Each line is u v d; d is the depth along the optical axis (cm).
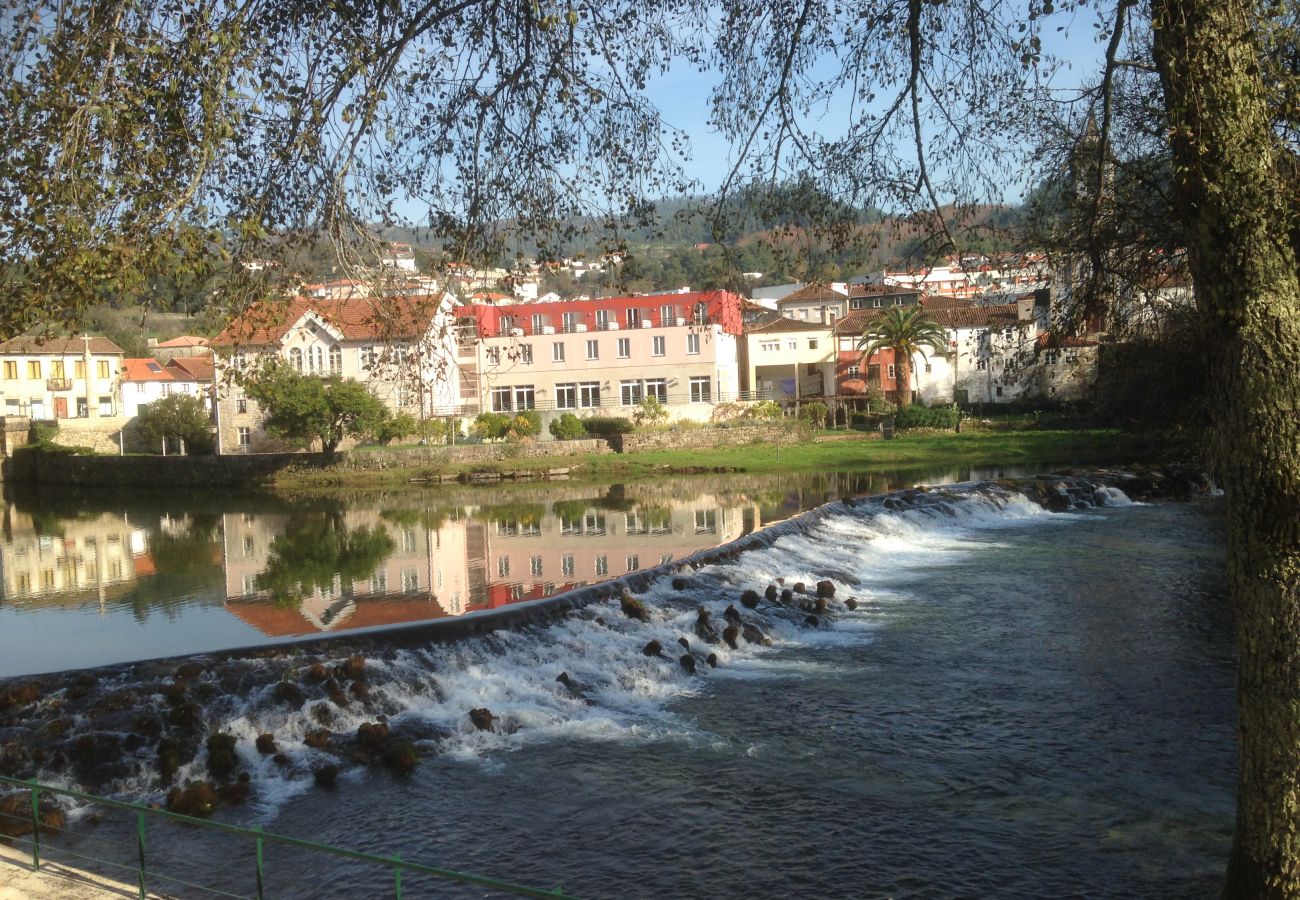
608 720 1547
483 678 1655
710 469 5894
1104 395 2753
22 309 694
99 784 1270
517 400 7619
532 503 4591
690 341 7319
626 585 2177
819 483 5003
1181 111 648
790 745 1430
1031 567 2742
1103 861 1074
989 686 1686
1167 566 2688
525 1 897
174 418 7231
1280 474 640
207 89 725
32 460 6925
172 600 2447
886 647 1952
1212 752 1368
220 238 774
